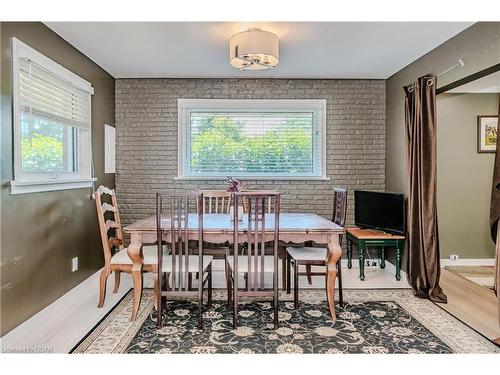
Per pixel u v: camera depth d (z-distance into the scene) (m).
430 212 3.29
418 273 3.36
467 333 2.55
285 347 2.33
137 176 4.41
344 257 4.51
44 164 2.94
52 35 2.90
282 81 4.39
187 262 2.62
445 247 4.65
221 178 4.40
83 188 3.46
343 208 3.21
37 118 2.76
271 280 3.62
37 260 2.66
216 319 2.77
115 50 3.37
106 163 4.07
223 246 3.69
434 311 2.96
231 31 2.93
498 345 2.37
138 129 4.39
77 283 3.32
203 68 3.97
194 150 4.45
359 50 3.38
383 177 4.45
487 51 2.62
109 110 4.18
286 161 4.46
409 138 3.61
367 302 3.16
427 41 3.13
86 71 3.55
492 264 4.62
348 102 4.43
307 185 4.44
